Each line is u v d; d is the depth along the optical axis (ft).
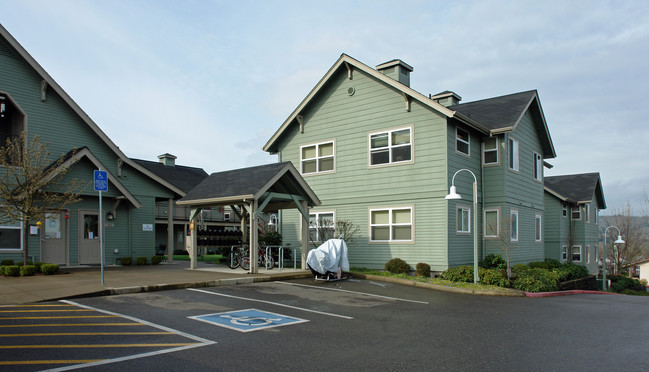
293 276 51.88
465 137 63.36
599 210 124.57
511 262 66.03
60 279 44.34
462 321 30.96
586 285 72.64
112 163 65.46
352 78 67.77
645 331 29.09
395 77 67.36
